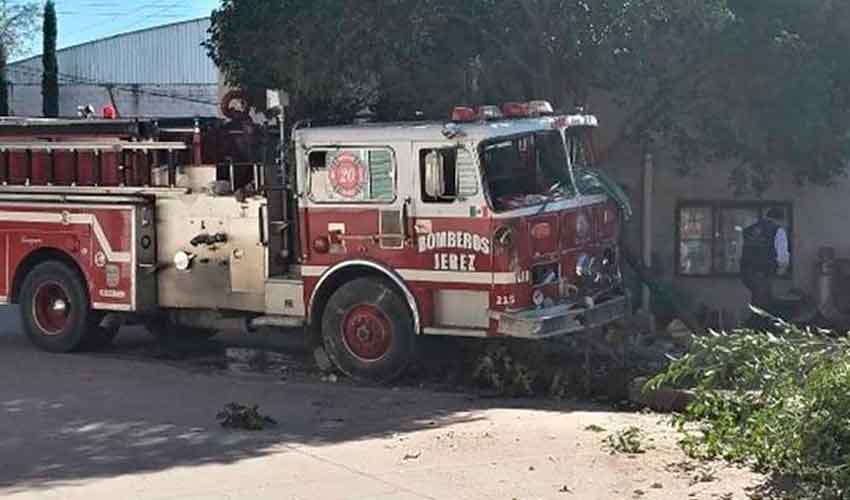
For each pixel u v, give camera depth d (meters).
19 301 14.07
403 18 13.05
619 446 8.41
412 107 14.60
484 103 15.20
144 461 8.29
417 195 11.48
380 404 10.67
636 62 14.55
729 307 18.08
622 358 12.41
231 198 12.66
